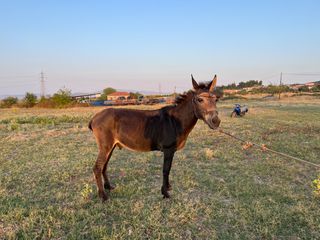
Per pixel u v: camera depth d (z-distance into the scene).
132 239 3.56
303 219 4.13
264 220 4.10
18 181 5.80
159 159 7.71
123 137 4.68
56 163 7.20
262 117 20.14
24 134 12.12
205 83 4.49
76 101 50.69
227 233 3.76
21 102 49.12
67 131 13.09
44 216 4.17
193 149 9.15
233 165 6.96
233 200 4.88
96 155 8.06
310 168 6.87
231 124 15.72
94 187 5.44
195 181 5.79
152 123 4.64
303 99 52.44
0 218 4.08
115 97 76.62
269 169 6.69
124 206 4.55
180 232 3.79
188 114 4.54
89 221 4.04
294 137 11.05
